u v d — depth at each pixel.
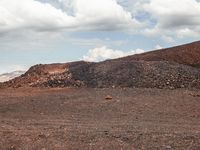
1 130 16.55
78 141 14.17
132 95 30.48
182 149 12.77
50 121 21.20
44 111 26.05
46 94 35.41
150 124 19.58
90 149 13.20
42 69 49.38
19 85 45.03
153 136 14.72
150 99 28.33
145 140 14.04
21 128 17.39
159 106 25.83
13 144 14.04
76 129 17.02
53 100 30.03
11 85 45.84
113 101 28.03
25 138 14.71
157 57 50.00
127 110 25.06
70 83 42.03
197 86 36.03
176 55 49.78
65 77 44.16
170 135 14.89
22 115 24.64
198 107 25.03
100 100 28.72
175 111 24.22
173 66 41.09
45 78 45.91
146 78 38.84
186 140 13.84
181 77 38.28
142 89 33.78
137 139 14.23
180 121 20.86
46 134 15.37
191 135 14.75
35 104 28.89
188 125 19.12
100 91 33.97
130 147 13.23
